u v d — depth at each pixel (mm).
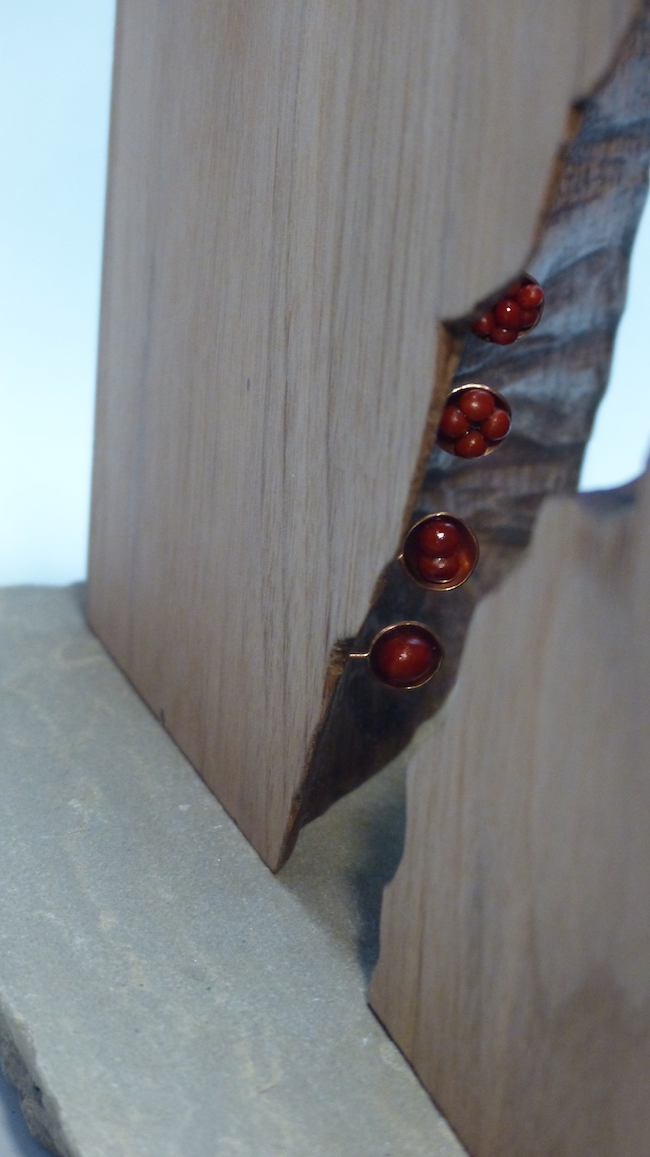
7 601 464
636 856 247
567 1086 258
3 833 343
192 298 361
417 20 276
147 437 392
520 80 256
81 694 407
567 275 343
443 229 271
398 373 283
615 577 249
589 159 333
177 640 379
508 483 358
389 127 284
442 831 281
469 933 276
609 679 250
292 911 325
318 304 306
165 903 325
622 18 242
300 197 311
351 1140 277
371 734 363
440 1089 283
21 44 432
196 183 357
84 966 307
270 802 334
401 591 360
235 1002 302
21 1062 293
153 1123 277
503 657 267
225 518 348
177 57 366
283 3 315
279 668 326
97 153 450
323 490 306
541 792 261
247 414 335
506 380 350
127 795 360
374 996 301
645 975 246
